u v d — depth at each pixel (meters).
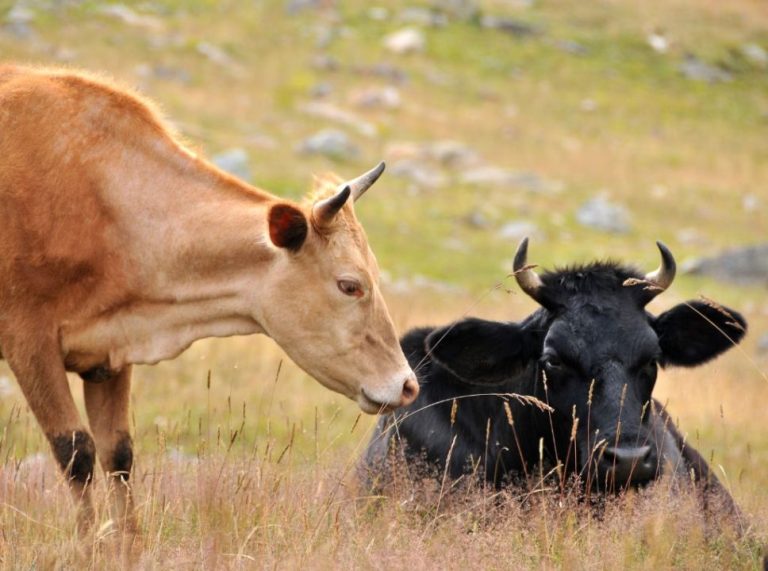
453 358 12.24
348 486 11.76
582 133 79.56
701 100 89.94
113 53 71.38
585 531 10.69
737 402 22.03
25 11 72.88
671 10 106.75
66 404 10.96
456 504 11.65
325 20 89.00
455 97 81.31
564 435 11.73
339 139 62.72
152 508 10.84
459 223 55.56
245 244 11.04
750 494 13.80
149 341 11.34
